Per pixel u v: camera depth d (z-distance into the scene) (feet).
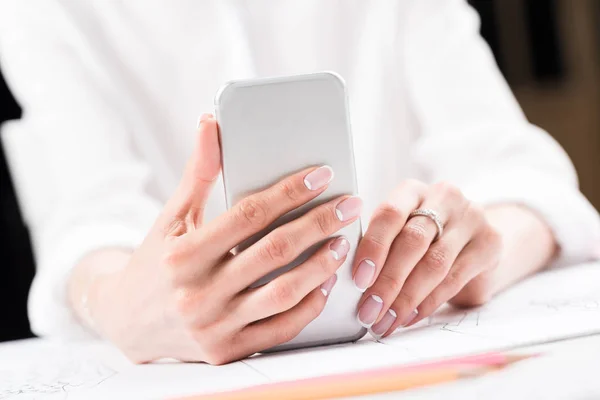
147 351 1.76
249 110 1.55
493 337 1.44
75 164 2.87
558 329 1.42
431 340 1.52
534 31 6.43
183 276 1.57
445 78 3.35
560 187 2.68
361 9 3.69
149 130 3.50
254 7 3.61
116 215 2.65
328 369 1.30
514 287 2.29
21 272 5.20
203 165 1.58
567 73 6.46
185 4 3.47
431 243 1.82
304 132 1.56
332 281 1.60
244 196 1.57
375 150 3.66
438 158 3.13
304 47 3.66
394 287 1.65
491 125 3.05
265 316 1.54
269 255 1.51
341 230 1.60
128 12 3.47
